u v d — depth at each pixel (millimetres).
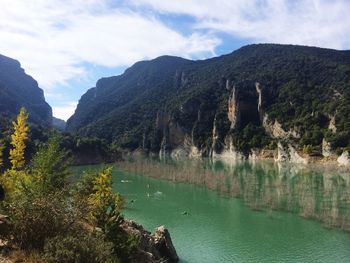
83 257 22953
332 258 58969
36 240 25234
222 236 70625
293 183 132875
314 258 58938
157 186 131250
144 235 47625
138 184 136250
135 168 173000
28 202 26172
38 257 23078
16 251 23469
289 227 76375
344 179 141875
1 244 23969
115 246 33812
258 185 127438
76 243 23188
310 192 111000
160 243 52062
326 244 65625
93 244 24250
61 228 26172
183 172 151000
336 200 99000
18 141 67062
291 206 94062
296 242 66812
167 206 97688
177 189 124438
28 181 41406
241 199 105750
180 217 85812
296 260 58031
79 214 29141
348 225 74500
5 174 55875
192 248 63719
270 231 74000
